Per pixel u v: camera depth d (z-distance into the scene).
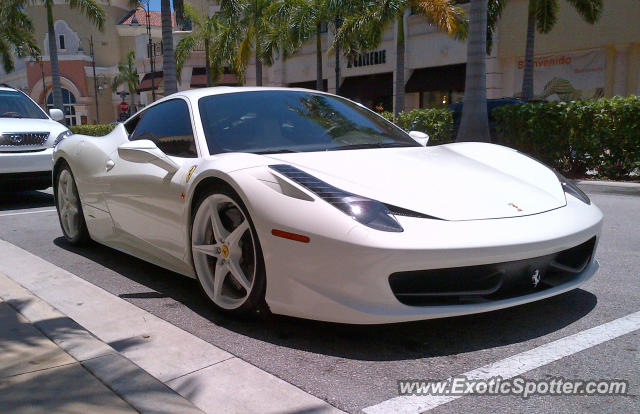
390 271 2.46
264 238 2.73
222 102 3.70
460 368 2.47
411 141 3.93
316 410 2.12
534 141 10.20
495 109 10.83
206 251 3.16
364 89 26.66
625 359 2.53
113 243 4.29
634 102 9.02
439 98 24.16
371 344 2.73
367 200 2.63
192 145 3.47
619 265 4.08
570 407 2.14
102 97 55.59
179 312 3.24
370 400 2.21
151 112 4.12
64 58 53.69
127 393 2.24
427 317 2.53
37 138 7.32
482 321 2.99
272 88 4.05
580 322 2.96
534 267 2.74
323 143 3.49
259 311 2.91
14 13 28.80
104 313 3.17
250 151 3.31
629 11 17.88
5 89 8.39
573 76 19.94
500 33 21.42
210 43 28.92
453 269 2.55
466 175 3.12
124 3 57.25
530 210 2.87
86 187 4.41
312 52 29.05
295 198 2.67
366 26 18.27
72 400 2.19
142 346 2.70
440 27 17.06
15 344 2.72
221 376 2.39
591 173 9.94
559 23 19.64
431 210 2.65
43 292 3.56
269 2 23.77
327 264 2.53
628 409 2.12
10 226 6.00
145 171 3.63
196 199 3.20
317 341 2.78
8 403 2.17
